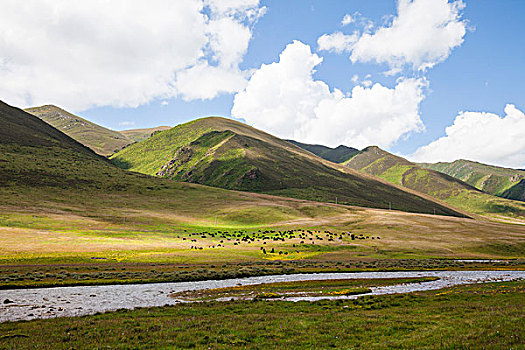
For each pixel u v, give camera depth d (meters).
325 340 19.62
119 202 195.50
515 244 137.50
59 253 82.00
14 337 21.80
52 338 21.19
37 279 54.81
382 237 144.00
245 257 94.50
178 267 74.25
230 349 17.95
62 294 44.72
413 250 119.69
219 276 62.38
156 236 128.75
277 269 73.75
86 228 130.62
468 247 131.12
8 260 71.19
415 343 17.81
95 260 78.25
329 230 159.25
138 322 25.66
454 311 27.64
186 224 166.25
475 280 60.78
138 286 52.22
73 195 191.75
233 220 185.12
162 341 19.70
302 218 197.62
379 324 23.34
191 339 20.11
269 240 130.50
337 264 86.94
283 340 19.66
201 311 31.45
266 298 40.97
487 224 197.25
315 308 32.62
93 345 19.23
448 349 16.47
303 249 114.19
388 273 72.75
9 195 166.75
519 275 70.44
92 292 46.56
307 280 60.16
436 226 175.00
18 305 37.50
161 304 38.19
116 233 126.12
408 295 39.47
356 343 18.77
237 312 31.12
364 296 39.97
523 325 20.19
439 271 78.19
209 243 119.56
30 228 117.81
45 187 194.75
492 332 18.86
